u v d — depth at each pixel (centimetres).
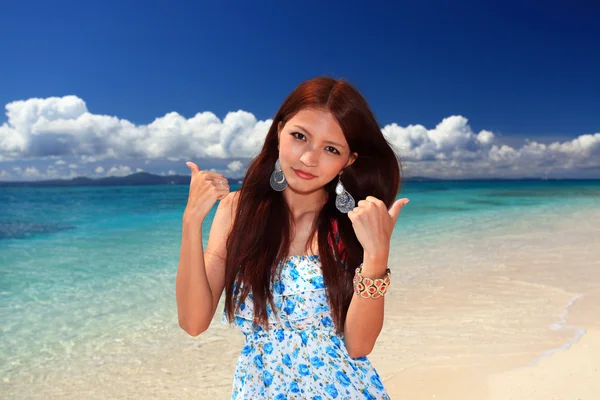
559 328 491
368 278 157
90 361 439
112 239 1203
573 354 420
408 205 2359
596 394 346
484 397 354
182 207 2433
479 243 1061
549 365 400
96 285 710
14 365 430
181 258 162
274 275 171
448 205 2359
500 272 761
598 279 693
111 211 2169
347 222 178
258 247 172
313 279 171
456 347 452
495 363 411
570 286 659
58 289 688
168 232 1350
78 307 602
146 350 463
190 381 398
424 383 380
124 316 566
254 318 171
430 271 779
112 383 394
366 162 183
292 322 170
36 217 1898
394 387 375
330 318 173
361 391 165
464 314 552
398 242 1092
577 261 831
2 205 2728
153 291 677
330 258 172
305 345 170
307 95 165
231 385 391
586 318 519
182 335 503
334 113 162
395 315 555
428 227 1381
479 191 4397
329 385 165
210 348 469
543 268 781
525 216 1703
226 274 175
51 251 1020
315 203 183
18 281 738
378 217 154
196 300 162
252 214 175
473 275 744
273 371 167
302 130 164
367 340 164
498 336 477
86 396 371
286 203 180
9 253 998
